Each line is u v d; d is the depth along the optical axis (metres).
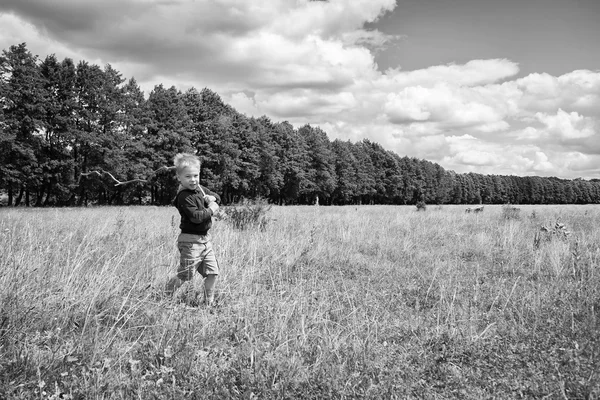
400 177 89.69
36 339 3.42
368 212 24.08
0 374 2.89
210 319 4.27
